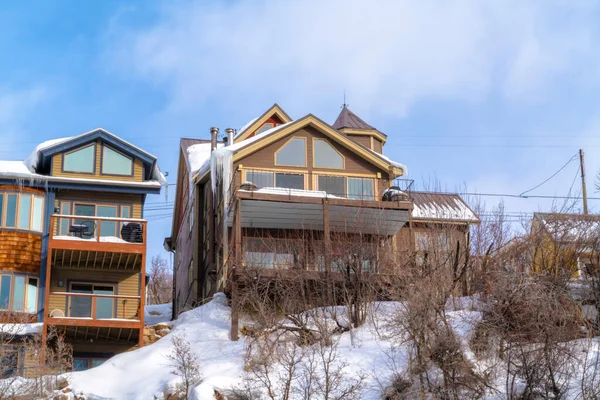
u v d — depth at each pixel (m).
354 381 24.23
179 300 42.88
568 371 23.39
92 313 29.66
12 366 27.47
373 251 30.34
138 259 32.19
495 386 23.56
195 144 41.81
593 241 30.23
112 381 26.72
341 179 34.41
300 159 34.25
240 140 38.09
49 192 32.97
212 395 23.86
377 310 28.58
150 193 33.75
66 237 30.69
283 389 23.73
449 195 36.06
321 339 26.16
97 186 33.28
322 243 30.95
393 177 35.19
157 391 25.39
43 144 33.78
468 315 26.16
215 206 35.06
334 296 29.30
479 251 31.25
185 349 27.02
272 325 27.53
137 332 30.33
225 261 31.53
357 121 40.03
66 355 29.88
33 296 31.52
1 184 32.28
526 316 24.88
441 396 23.23
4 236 31.61
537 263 30.36
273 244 31.47
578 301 27.34
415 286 27.25
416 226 33.97
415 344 24.58
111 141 33.97
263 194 30.62
